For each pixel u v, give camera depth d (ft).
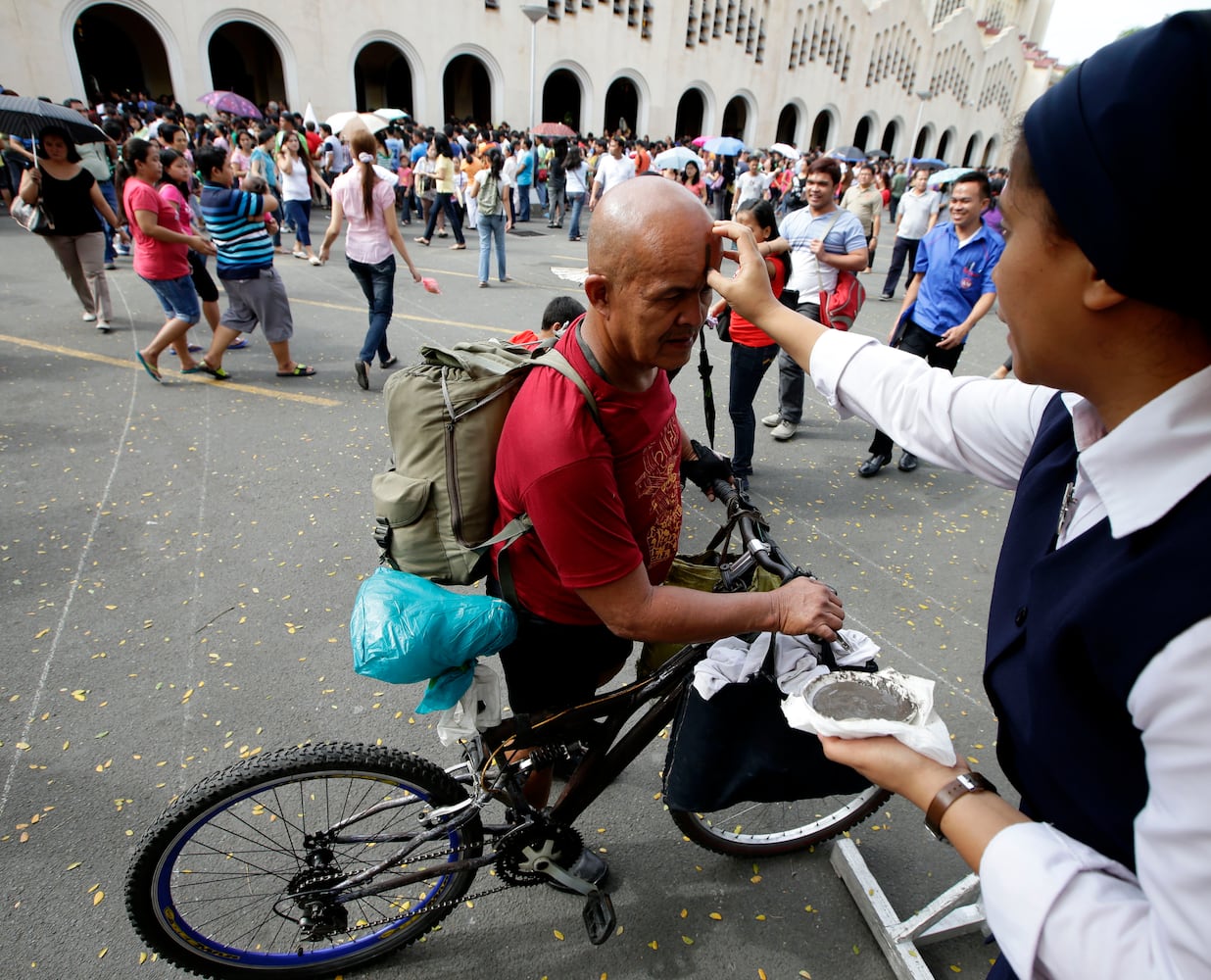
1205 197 1.61
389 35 68.64
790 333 4.23
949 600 11.13
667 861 6.95
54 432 14.88
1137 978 1.86
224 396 17.31
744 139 106.73
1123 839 2.21
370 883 5.49
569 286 31.17
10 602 9.88
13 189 38.01
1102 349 2.04
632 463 4.20
